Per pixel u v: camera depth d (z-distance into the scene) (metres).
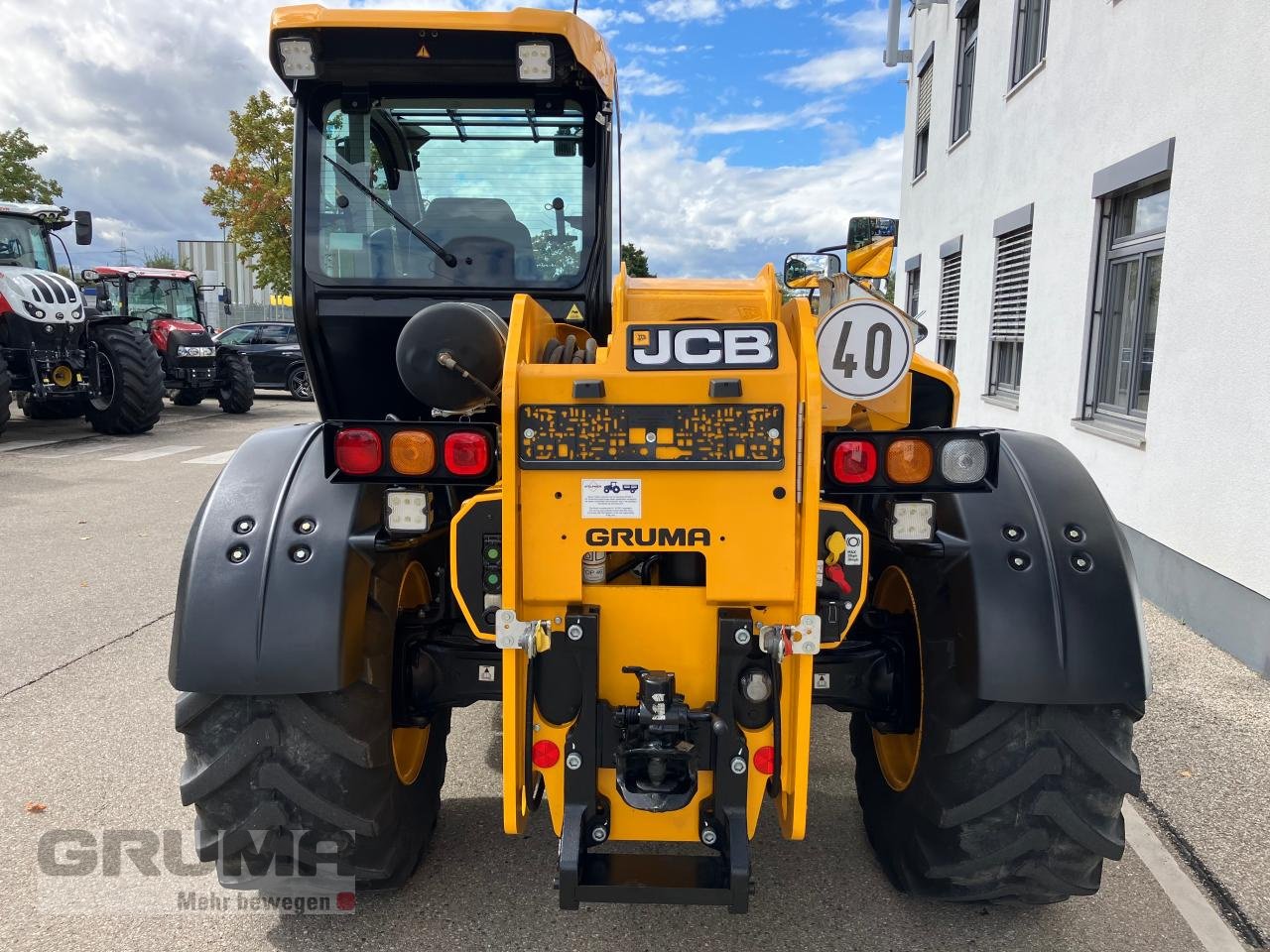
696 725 1.93
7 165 35.25
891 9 12.48
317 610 2.06
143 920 2.45
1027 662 2.00
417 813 2.52
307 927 2.43
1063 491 2.26
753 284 2.59
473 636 2.46
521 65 2.62
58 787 3.19
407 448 1.93
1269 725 3.69
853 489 1.94
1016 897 2.28
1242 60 4.55
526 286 2.99
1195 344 4.91
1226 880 2.69
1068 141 7.05
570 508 1.88
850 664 2.49
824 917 2.48
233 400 16.44
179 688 2.05
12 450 11.45
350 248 2.96
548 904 2.54
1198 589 4.81
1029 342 7.85
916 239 13.54
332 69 2.76
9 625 4.97
